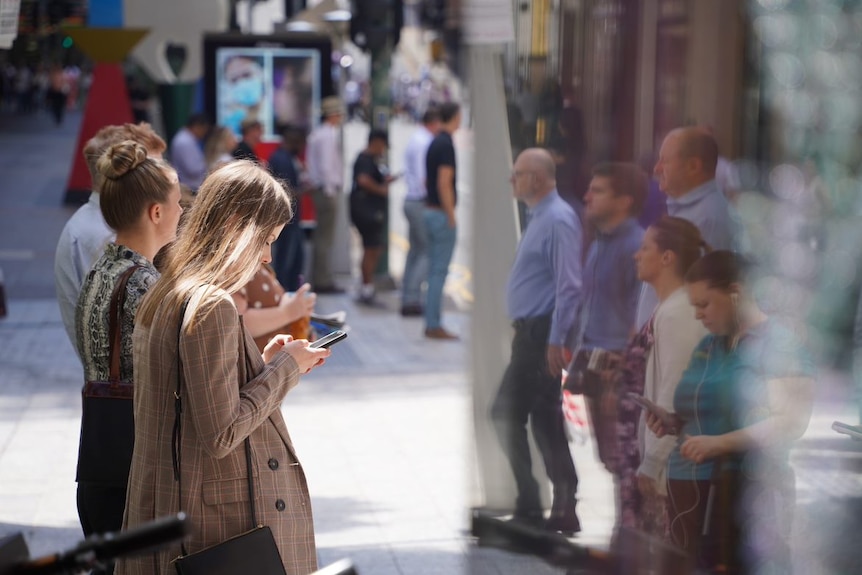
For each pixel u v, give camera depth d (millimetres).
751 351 4078
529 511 6035
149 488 4855
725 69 3406
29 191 37250
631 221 4902
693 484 4645
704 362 4480
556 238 5605
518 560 6133
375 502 9883
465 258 26219
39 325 18047
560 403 5746
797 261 2615
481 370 6426
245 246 4809
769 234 2697
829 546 3209
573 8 5160
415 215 18641
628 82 4590
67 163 47906
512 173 6016
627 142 4637
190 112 30953
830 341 2635
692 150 3881
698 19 3723
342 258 22906
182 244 4879
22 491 9977
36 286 21656
